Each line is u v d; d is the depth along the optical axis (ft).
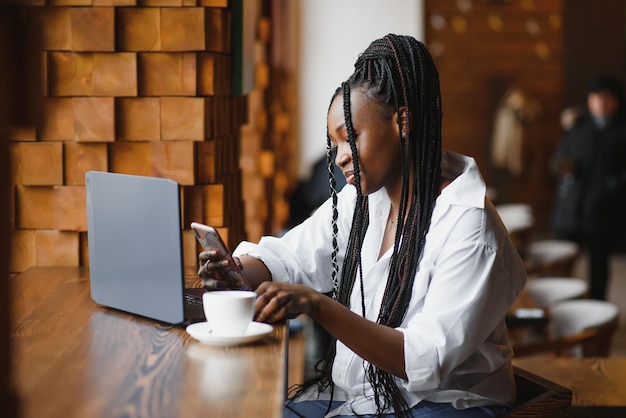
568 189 23.24
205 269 6.24
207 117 8.50
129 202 5.88
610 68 35.50
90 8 8.23
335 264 7.00
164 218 5.60
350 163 6.29
